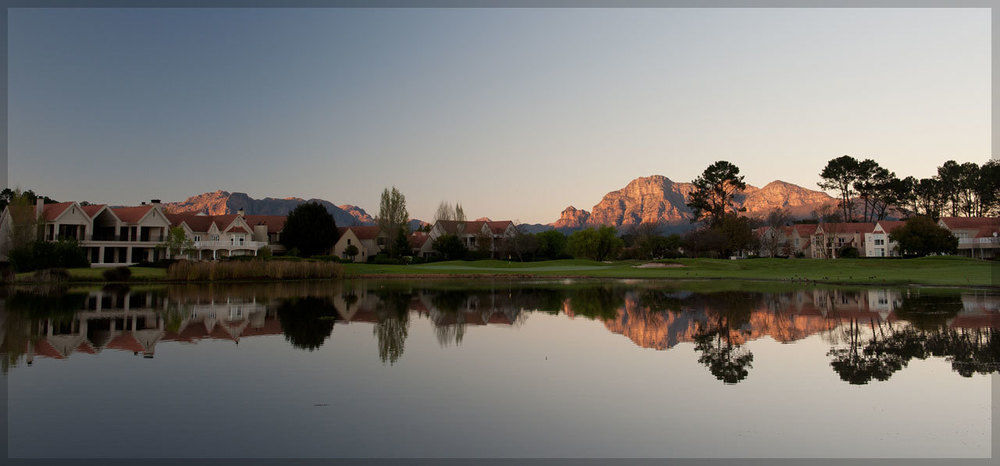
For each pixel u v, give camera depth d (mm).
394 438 12266
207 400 14930
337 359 19953
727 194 128500
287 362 19438
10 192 90125
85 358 20016
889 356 20594
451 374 17844
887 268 79125
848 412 14172
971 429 12945
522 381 17016
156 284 57938
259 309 35156
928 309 34500
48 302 38656
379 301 40812
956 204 142250
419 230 159250
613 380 17172
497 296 45406
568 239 122250
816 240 132125
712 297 43750
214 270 62938
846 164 137000
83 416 13617
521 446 11875
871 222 137250
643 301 40750
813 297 43156
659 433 12703
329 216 102250
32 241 61250
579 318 31016
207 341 23438
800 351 21562
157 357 20203
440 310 34969
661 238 124125
